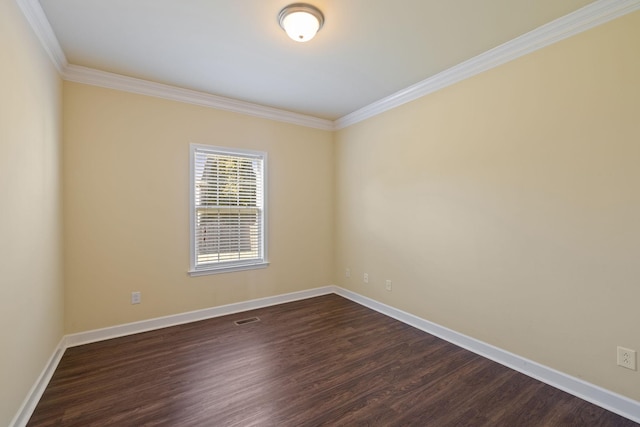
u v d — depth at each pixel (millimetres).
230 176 3553
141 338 2832
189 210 3252
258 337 2875
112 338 2828
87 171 2730
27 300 1791
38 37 1979
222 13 1941
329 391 2029
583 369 1966
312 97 3391
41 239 2043
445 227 2848
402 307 3316
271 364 2373
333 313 3549
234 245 3594
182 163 3203
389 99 3355
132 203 2945
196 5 1865
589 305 1940
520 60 2270
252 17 1986
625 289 1800
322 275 4309
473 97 2594
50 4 1834
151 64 2611
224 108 3451
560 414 1814
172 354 2521
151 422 1721
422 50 2396
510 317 2352
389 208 3469
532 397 1975
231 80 2936
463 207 2688
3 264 1496
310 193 4168
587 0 1808
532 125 2205
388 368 2322
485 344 2520
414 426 1713
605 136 1863
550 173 2113
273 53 2441
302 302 3969
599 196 1892
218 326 3139
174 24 2057
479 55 2461
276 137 3854
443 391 2037
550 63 2104
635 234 1761
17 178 1656
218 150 3428
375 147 3650
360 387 2076
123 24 2049
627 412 1785
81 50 2373
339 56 2490
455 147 2750
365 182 3814
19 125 1683
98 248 2787
